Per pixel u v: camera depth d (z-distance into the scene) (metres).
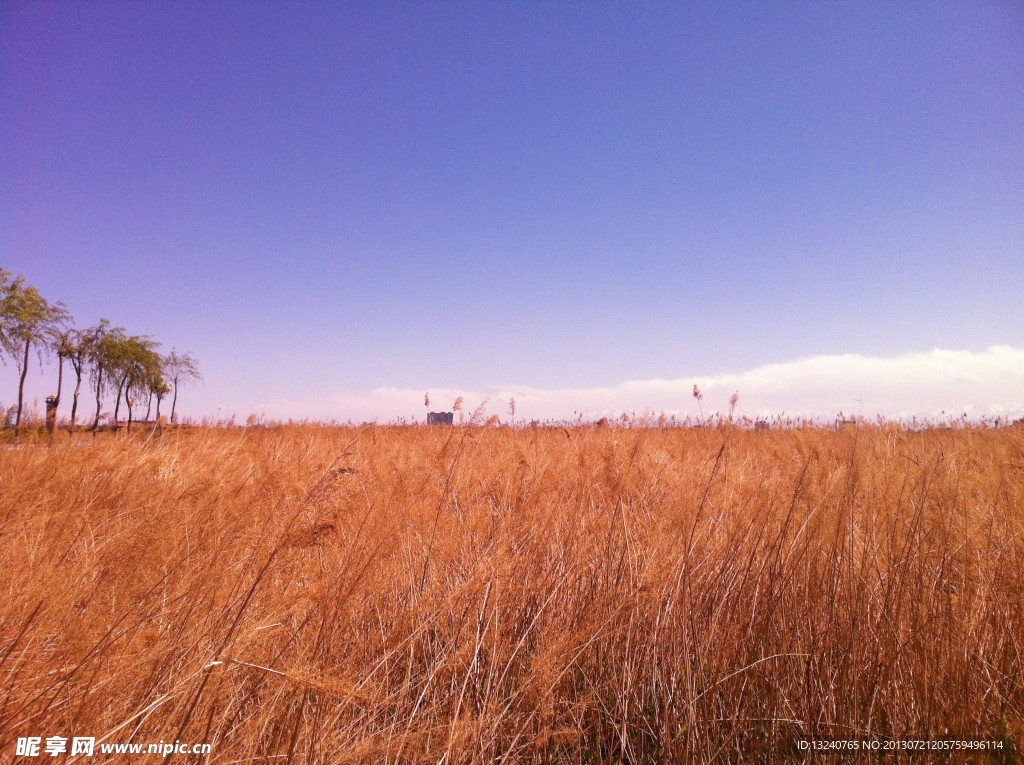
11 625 2.02
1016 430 7.32
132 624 2.20
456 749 2.09
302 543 2.52
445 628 2.52
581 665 2.76
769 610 2.88
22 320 21.84
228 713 2.09
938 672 2.54
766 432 7.71
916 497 3.70
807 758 2.38
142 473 4.70
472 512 3.71
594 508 4.15
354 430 7.72
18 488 4.01
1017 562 3.17
